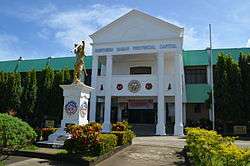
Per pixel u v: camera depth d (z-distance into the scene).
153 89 32.78
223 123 31.14
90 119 32.84
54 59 43.56
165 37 32.12
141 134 31.03
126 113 36.09
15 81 34.34
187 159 12.78
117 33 33.81
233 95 30.56
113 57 35.56
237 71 31.11
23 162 12.59
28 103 34.06
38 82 35.16
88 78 38.69
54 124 33.78
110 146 14.89
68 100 17.53
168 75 32.09
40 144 16.52
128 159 14.51
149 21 32.91
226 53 37.62
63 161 13.18
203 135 10.18
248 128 30.42
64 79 35.22
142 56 35.12
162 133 30.42
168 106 35.03
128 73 37.72
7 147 8.79
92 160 12.64
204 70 36.94
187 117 36.06
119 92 33.66
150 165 13.21
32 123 33.97
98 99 35.59
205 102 33.53
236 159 6.36
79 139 13.59
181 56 32.53
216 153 7.87
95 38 34.56
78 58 18.09
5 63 45.19
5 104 33.84
